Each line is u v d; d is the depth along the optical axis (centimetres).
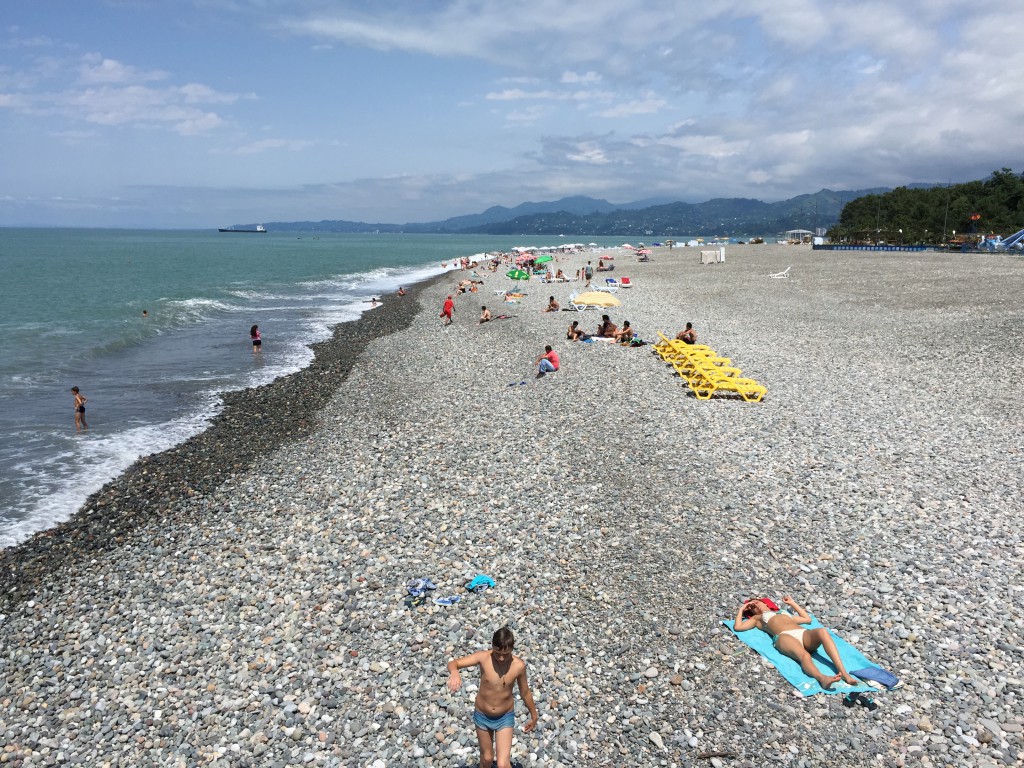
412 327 3622
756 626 845
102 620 952
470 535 1129
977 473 1252
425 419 1833
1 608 1001
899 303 3256
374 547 1109
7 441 1744
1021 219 9712
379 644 857
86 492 1429
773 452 1407
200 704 768
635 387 1988
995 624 814
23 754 707
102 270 7875
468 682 781
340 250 16288
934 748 646
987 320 2622
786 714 706
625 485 1288
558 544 1085
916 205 11381
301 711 748
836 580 934
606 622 882
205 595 998
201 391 2280
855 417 1616
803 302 3572
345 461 1534
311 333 3528
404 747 692
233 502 1345
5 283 5912
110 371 2584
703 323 3100
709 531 1094
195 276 7288
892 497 1169
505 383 2173
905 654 778
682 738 686
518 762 666
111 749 709
